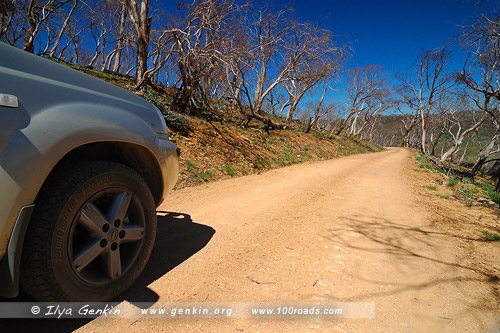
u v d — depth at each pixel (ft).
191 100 47.03
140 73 45.70
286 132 68.18
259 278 7.28
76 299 5.00
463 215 16.15
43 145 4.40
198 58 40.40
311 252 9.20
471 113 116.16
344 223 12.83
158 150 7.16
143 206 6.30
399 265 8.54
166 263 7.93
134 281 6.21
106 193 5.47
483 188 36.63
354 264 8.41
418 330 5.48
